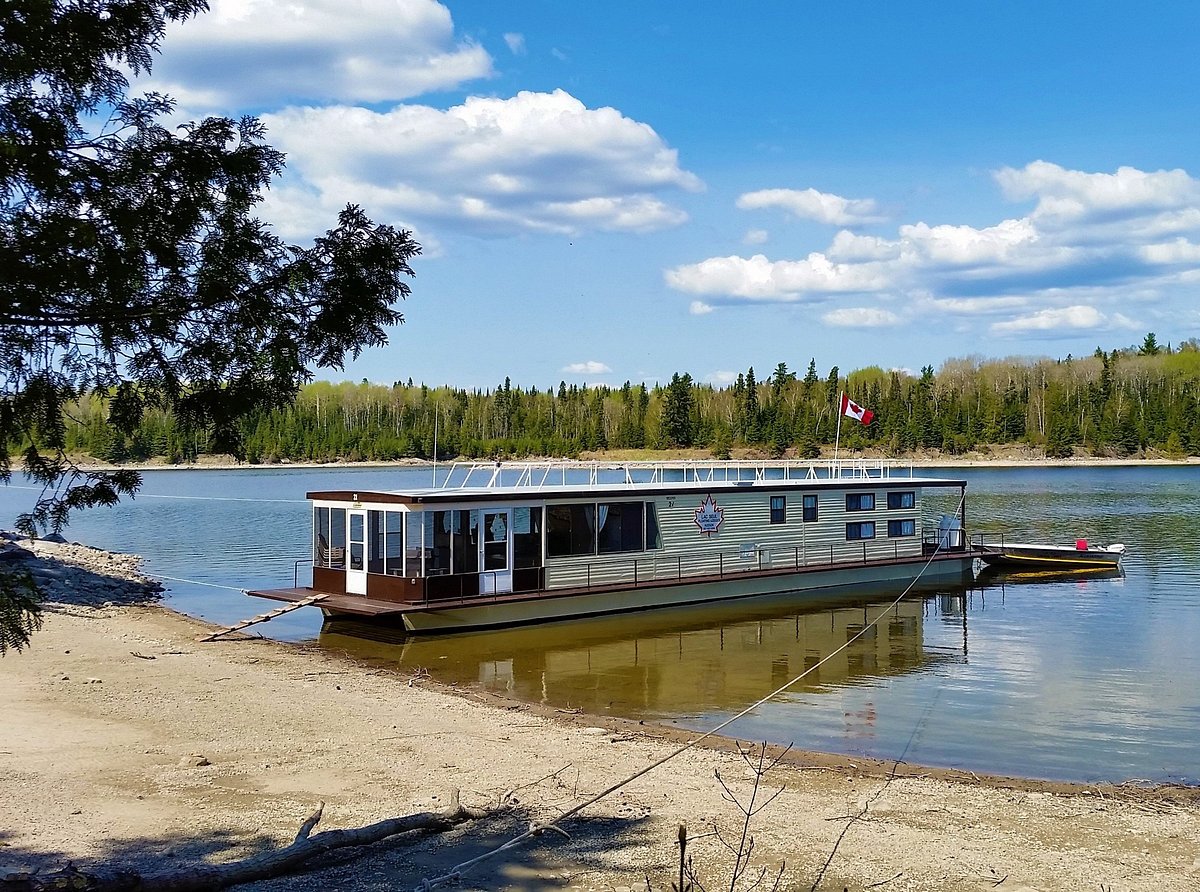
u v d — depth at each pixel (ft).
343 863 36.86
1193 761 58.70
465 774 50.44
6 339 24.31
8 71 22.47
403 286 26.96
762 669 86.12
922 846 41.39
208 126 25.63
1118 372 613.52
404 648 92.32
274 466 527.81
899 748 61.11
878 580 133.39
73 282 23.27
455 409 621.72
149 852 37.19
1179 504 257.75
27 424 24.90
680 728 65.31
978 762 58.18
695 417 532.32
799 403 559.79
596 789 48.19
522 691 76.95
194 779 47.67
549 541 104.32
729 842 40.91
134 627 99.14
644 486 114.01
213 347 25.96
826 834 42.50
